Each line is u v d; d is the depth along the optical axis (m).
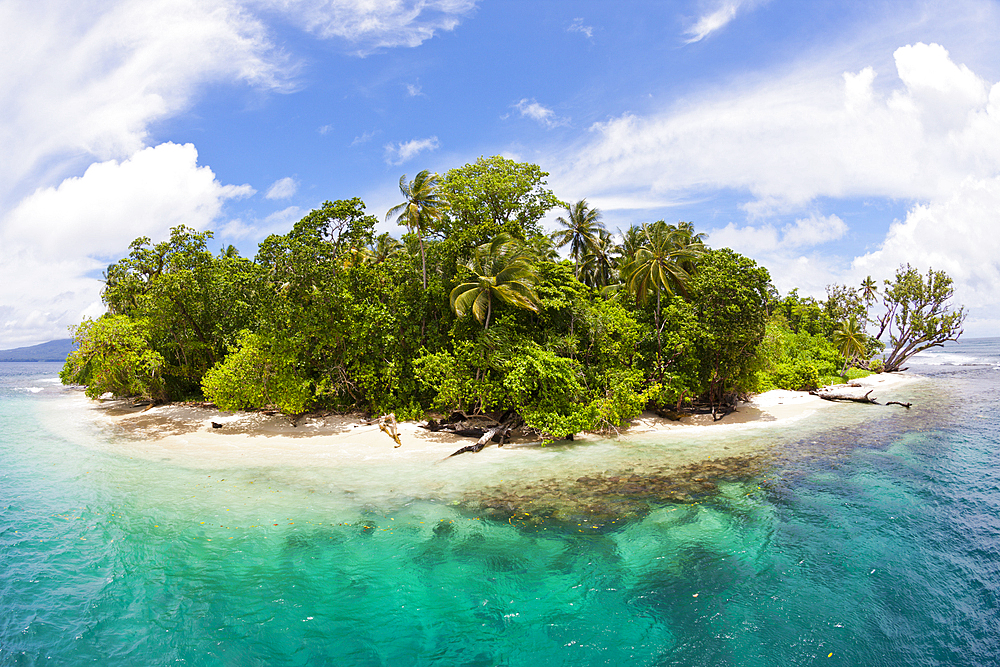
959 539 11.95
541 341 25.73
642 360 28.27
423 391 26.39
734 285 26.16
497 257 25.98
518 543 12.00
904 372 64.62
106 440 23.66
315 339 26.33
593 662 7.73
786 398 36.38
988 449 20.67
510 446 22.19
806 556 11.20
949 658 7.82
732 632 8.45
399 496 15.35
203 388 27.70
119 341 29.62
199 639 8.27
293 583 10.10
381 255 45.72
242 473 17.94
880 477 16.89
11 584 9.87
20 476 17.50
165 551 11.47
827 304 68.75
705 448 21.55
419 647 8.13
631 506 14.41
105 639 8.22
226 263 35.44
